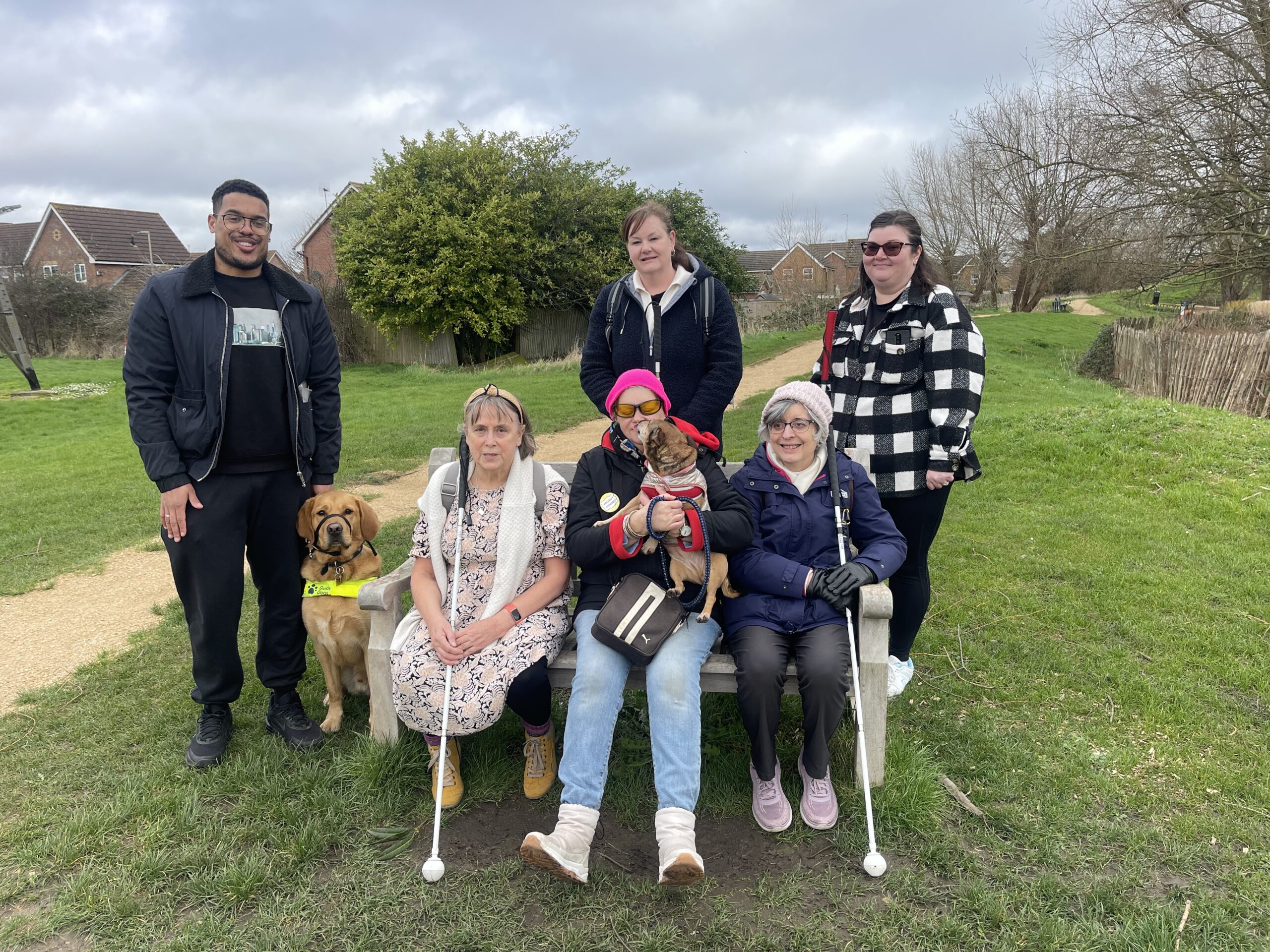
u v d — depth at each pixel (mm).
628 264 25094
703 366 3389
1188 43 14055
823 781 2611
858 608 2805
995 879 2354
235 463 2951
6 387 18859
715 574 2697
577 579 3475
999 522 5961
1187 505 6172
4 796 2805
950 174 42188
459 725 2578
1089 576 4793
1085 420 8422
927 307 3150
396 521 6469
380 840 2557
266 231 2879
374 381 19891
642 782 2836
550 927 2201
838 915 2240
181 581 2977
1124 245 16219
